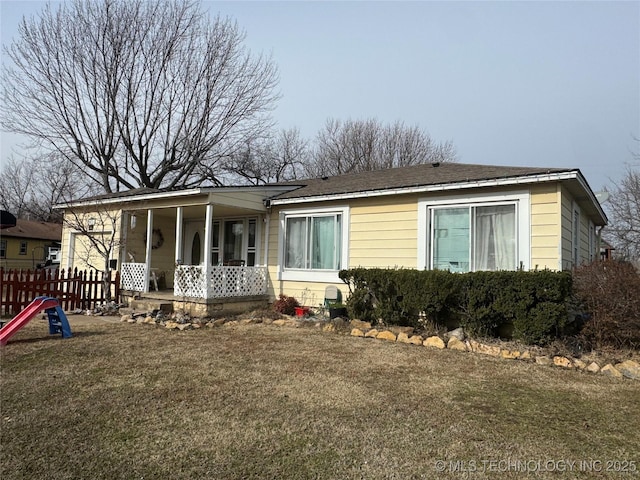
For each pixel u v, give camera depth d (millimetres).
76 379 5078
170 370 5527
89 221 13531
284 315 9820
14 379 5059
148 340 7438
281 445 3422
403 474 3004
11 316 9672
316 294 10422
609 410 4285
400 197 9266
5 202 39000
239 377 5246
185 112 22844
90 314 10422
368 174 12930
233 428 3736
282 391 4734
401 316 8180
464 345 6898
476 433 3695
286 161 33469
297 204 10883
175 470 3018
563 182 7449
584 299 6691
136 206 11953
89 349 6645
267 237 11414
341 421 3920
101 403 4301
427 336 7355
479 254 8188
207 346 6996
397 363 6023
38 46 19844
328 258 10336
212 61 22672
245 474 2979
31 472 2963
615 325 6312
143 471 2998
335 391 4754
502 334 7582
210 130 23688
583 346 6539
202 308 9805
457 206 8508
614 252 23906
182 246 14000
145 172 22875
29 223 35406
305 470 3041
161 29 21438
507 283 6957
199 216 13250
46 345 6871
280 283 11078
